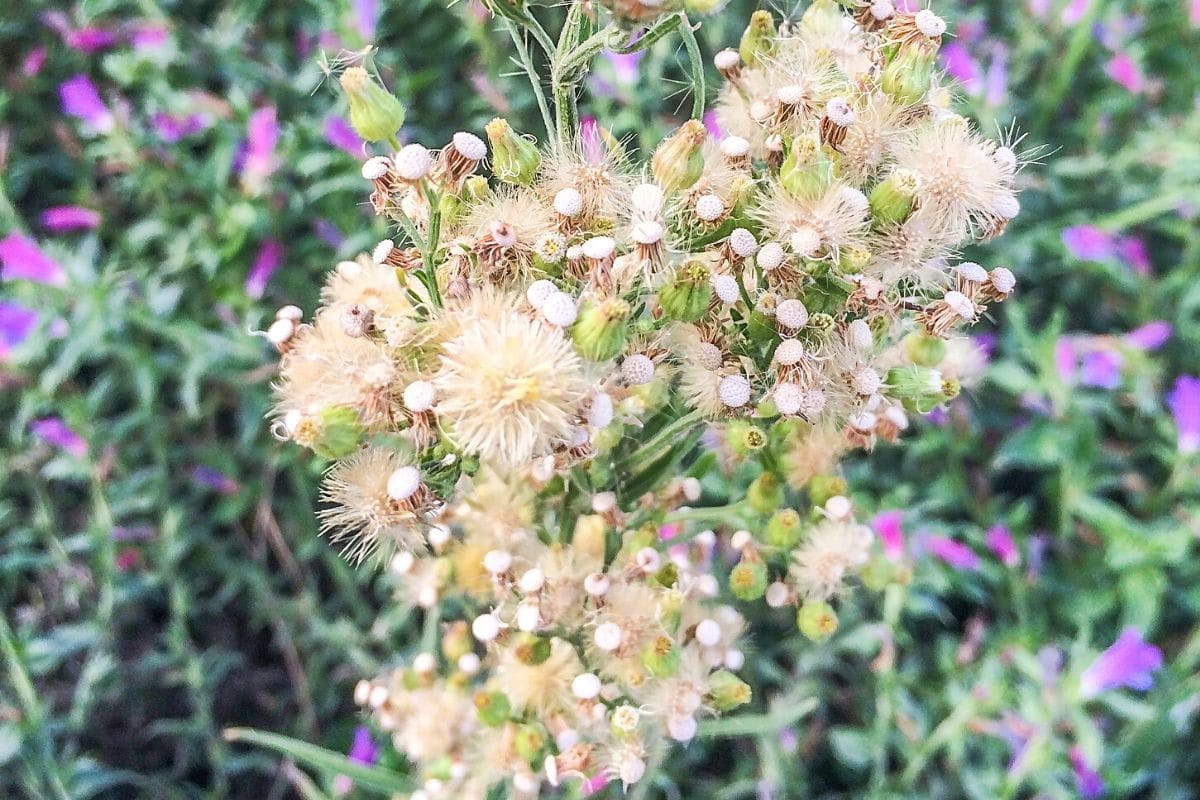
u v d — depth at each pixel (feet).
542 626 0.51
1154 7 0.98
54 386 0.77
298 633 0.86
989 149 0.48
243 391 0.83
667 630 0.51
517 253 0.46
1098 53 0.95
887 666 0.73
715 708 0.55
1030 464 0.82
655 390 0.50
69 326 0.76
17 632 0.81
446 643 0.60
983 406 0.88
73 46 0.88
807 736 0.80
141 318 0.77
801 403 0.46
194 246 0.83
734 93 0.51
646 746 0.56
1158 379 0.84
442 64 0.91
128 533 0.81
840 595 0.56
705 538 0.61
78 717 0.76
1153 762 0.74
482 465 0.53
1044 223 0.91
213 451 0.85
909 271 0.47
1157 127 0.90
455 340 0.44
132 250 0.83
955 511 0.85
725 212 0.46
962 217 0.46
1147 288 0.86
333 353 0.46
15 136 0.89
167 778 0.83
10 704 0.76
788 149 0.47
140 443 0.85
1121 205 0.92
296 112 0.87
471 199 0.48
